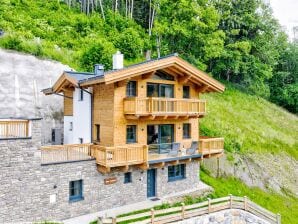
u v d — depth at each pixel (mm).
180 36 41188
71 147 19000
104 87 21266
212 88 24719
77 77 23484
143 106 20016
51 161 18000
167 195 22922
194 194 23828
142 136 21750
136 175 21281
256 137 37312
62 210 18109
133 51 43594
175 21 39938
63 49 38500
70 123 25734
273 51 52469
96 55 36000
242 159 32344
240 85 50250
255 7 50125
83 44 42312
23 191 16703
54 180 17812
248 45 46344
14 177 16391
